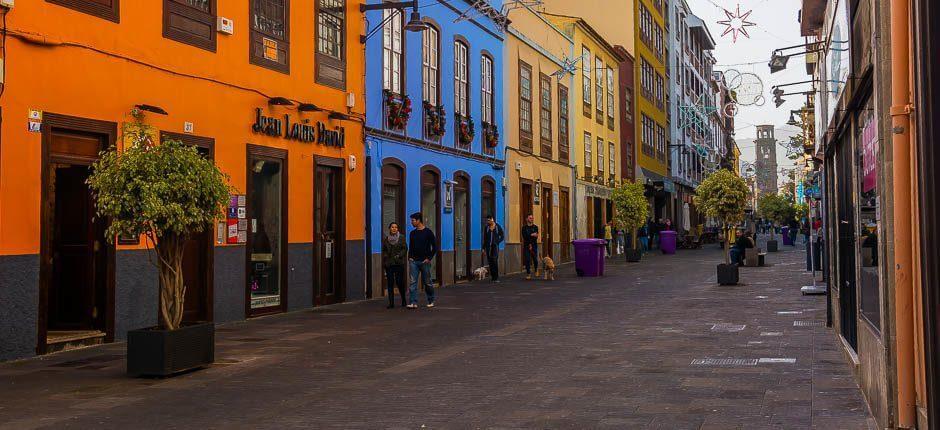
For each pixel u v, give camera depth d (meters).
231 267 14.48
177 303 9.37
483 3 26.06
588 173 39.69
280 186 16.09
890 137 5.46
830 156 11.14
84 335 11.53
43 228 10.77
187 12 13.53
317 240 17.27
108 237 9.21
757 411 6.98
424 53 22.33
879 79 5.60
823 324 12.84
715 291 19.42
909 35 5.03
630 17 50.75
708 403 7.34
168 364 8.97
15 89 10.41
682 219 67.38
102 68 11.79
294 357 10.44
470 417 7.02
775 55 14.05
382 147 19.97
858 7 6.51
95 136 11.82
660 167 59.19
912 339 5.18
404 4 18.06
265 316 15.37
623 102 48.50
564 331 12.64
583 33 39.03
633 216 36.16
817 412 6.90
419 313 15.71
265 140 15.51
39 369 9.67
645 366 9.35
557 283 23.38
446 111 23.66
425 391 8.17
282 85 16.03
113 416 7.21
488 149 26.98
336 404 7.63
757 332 12.05
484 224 26.70
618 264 32.91
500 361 9.92
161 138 12.84
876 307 6.36
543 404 7.46
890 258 5.59
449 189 23.73
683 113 68.12
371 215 19.39
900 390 5.21
